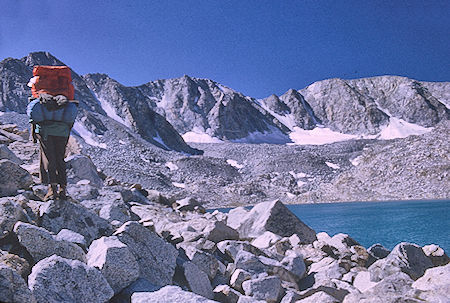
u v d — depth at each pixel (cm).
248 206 7456
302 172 11112
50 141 560
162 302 404
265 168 11794
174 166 11294
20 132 1314
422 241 2178
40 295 344
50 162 562
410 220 3231
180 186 9238
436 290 473
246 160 14025
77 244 483
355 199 6831
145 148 12531
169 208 1156
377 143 16825
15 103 12719
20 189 638
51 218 547
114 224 672
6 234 439
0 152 866
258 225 1066
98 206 781
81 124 13050
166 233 720
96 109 16538
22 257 429
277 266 673
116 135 12988
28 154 1093
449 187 6144
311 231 1074
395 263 704
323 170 11331
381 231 2680
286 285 657
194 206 1255
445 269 552
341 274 727
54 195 571
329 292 592
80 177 1080
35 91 570
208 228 819
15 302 309
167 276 529
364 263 844
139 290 438
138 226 542
